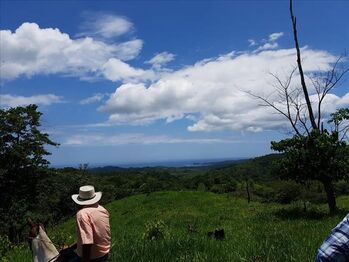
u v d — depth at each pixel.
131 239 13.40
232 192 60.09
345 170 24.31
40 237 7.68
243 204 40.78
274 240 11.88
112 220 39.56
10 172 45.62
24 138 46.41
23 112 45.91
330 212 24.02
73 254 7.34
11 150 44.31
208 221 26.16
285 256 9.10
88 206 7.14
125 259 9.71
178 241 11.02
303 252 9.34
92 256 6.93
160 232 15.12
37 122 46.75
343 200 39.47
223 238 14.29
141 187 80.88
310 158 24.52
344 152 24.17
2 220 42.97
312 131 25.09
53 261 7.38
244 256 9.55
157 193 50.19
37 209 46.38
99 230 6.95
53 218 47.62
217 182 74.12
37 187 47.06
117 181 89.06
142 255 9.91
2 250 14.10
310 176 25.09
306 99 26.41
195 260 9.28
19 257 13.30
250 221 23.58
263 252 9.66
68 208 52.19
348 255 3.30
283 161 25.61
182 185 77.81
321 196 41.31
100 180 87.00
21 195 45.81
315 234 13.37
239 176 79.06
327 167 24.45
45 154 47.28
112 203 50.31
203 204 42.44
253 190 57.41
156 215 35.12
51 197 49.34
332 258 3.31
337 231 3.38
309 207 27.64
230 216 28.42
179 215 32.56
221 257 9.48
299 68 26.72
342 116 23.88
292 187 42.81
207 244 10.93
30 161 45.75
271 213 25.88
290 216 23.73
